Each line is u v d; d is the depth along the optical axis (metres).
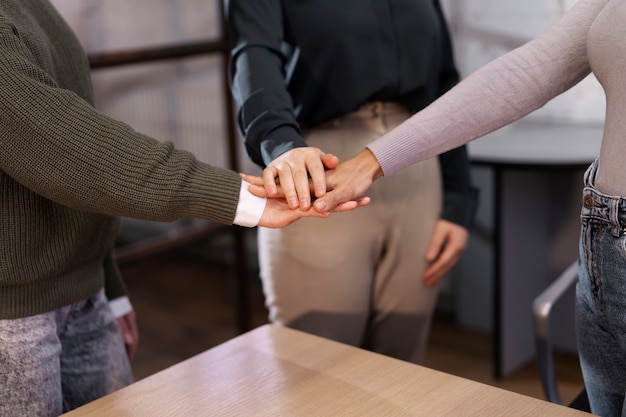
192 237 2.83
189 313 3.39
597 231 1.08
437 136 1.32
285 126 1.46
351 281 1.66
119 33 2.47
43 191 1.09
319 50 1.56
